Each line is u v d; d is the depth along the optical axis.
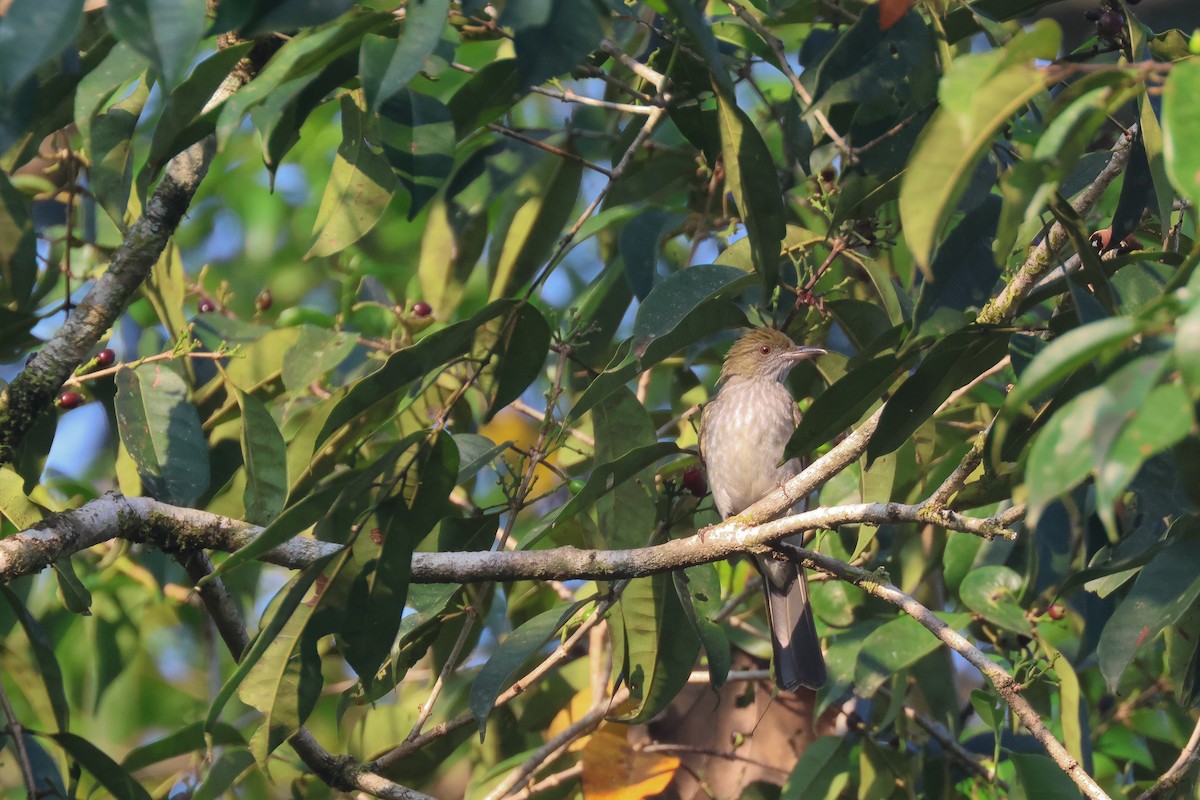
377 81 6.87
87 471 15.27
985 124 4.93
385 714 12.23
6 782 13.26
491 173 10.30
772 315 9.84
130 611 13.01
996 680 8.29
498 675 8.95
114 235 12.07
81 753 9.41
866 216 9.77
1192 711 12.19
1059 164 5.30
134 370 9.77
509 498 9.74
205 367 11.73
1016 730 12.12
